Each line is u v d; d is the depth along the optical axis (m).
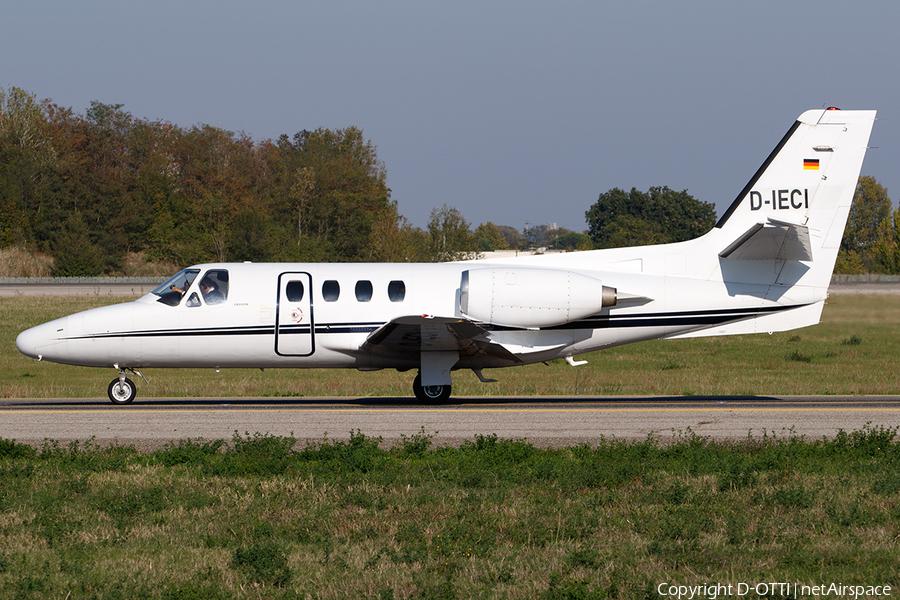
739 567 27.84
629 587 25.81
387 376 92.50
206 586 25.81
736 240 63.22
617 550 29.33
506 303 63.16
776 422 55.25
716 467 40.81
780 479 39.00
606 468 39.66
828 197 65.69
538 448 46.56
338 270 65.19
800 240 60.53
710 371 100.06
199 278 64.38
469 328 59.22
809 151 65.56
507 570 26.80
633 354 121.62
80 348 63.09
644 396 73.44
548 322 63.88
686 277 66.44
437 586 25.56
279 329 63.66
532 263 67.31
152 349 63.53
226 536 30.86
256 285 64.00
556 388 79.75
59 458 42.72
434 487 37.69
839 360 111.69
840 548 29.27
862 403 65.88
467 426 53.47
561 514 33.41
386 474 39.41
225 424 54.34
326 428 52.75
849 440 46.66
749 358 115.56
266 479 39.12
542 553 29.00
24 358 112.06
